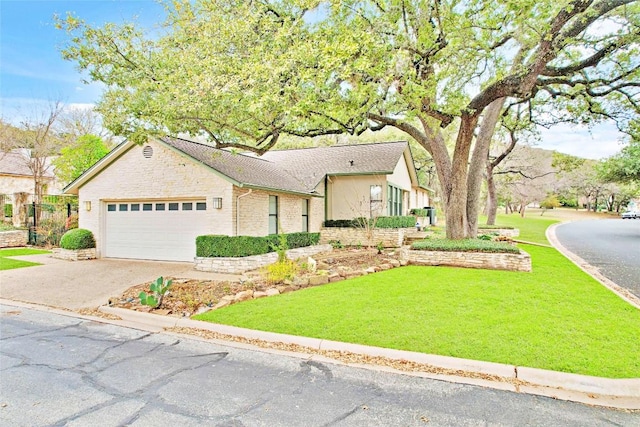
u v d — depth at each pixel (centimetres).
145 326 636
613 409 362
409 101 862
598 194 4594
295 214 1599
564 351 470
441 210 3762
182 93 848
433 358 464
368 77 864
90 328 625
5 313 713
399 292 767
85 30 891
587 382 402
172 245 1275
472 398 381
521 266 999
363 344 510
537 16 763
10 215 2205
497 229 1948
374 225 1617
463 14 780
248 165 1534
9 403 367
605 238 1817
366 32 779
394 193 1981
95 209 1377
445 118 967
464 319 594
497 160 2203
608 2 760
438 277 914
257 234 1317
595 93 1153
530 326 559
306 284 865
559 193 4434
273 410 355
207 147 1474
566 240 1741
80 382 416
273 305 696
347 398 380
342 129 1082
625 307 654
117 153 1316
